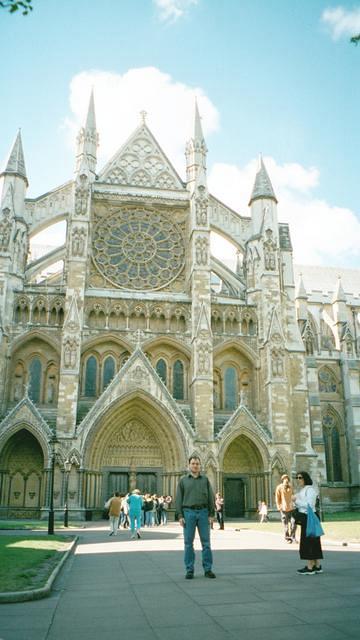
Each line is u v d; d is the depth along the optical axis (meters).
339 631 8.70
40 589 11.97
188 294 57.31
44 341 52.91
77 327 51.47
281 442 51.94
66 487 46.78
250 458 53.41
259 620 9.49
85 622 9.59
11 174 56.38
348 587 12.55
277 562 17.48
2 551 19.52
